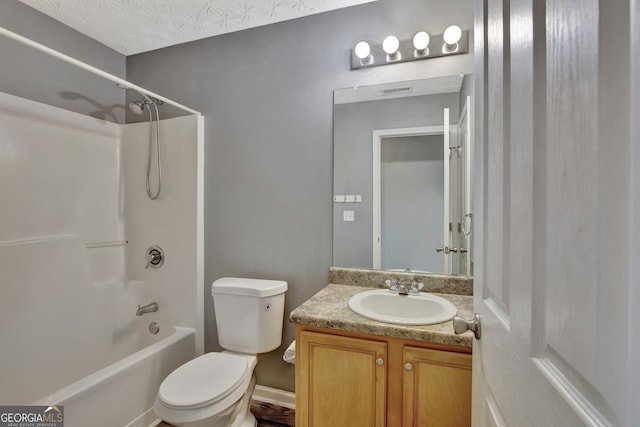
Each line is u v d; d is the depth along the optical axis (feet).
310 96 5.77
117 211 7.03
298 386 4.06
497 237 1.98
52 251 5.49
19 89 5.56
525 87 1.47
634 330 0.82
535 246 1.39
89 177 6.51
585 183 1.01
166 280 6.68
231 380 4.37
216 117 6.43
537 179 1.36
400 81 5.28
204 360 4.93
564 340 1.14
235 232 6.32
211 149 6.47
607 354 0.91
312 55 5.74
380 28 5.34
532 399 1.41
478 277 2.52
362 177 5.54
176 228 6.60
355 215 5.58
